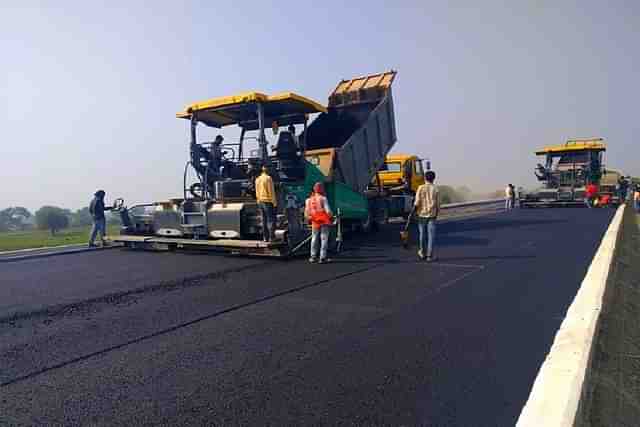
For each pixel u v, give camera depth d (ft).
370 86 42.63
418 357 11.84
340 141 41.65
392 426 8.57
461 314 15.52
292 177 32.04
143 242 34.30
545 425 7.97
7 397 10.02
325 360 11.78
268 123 33.76
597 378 10.67
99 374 11.16
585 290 16.74
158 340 13.55
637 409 9.82
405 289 19.43
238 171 32.50
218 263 27.17
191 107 31.73
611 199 76.43
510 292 18.38
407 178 54.03
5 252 33.71
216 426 8.67
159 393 10.10
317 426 8.62
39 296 19.42
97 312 16.69
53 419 9.04
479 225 48.26
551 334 13.33
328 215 26.76
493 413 8.96
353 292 19.10
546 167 80.43
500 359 11.59
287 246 27.63
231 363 11.71
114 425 8.77
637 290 20.42
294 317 15.61
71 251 34.47
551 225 45.75
